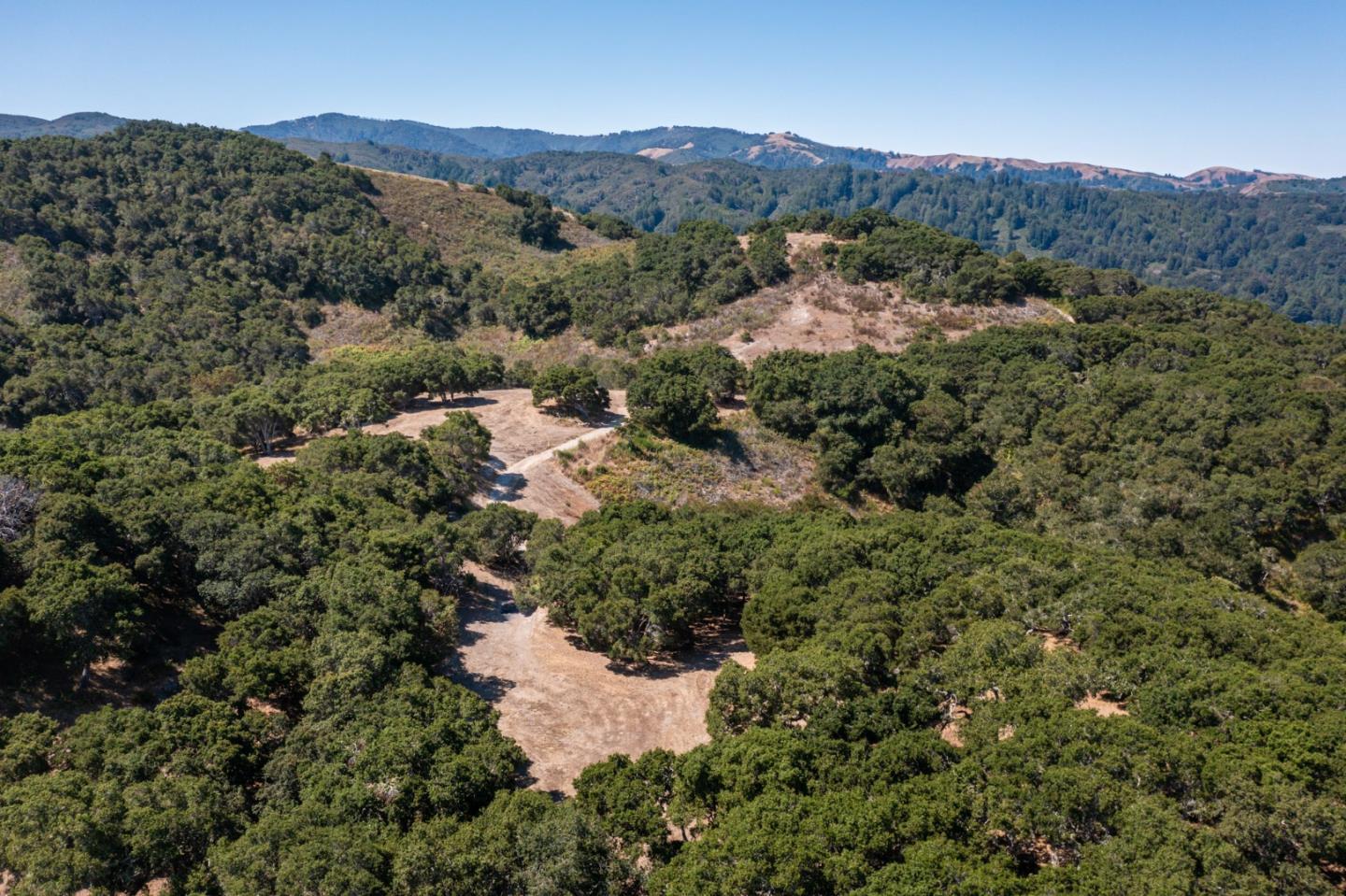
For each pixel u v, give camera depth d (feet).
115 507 166.61
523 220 597.93
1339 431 270.05
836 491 292.81
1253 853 98.84
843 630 156.97
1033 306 427.74
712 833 100.78
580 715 154.40
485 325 481.87
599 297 468.34
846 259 451.94
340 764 114.11
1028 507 274.77
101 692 137.80
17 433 218.18
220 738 116.57
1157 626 159.53
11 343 325.62
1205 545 231.30
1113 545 238.68
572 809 103.40
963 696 134.92
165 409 267.18
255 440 283.38
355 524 194.18
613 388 372.58
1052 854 105.09
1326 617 221.46
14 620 129.18
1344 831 96.68
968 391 340.59
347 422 297.94
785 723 131.64
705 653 181.57
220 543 161.07
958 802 104.37
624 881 99.45
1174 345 360.48
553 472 273.13
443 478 240.94
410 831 103.76
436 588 189.88
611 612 165.99
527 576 207.41
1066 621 173.17
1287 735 117.91
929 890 88.02
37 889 87.20
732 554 199.72
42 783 100.12
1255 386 307.78
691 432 297.33
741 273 448.24
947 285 433.48
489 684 163.43
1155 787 109.60
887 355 368.27
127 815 96.99
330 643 140.87
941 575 186.80
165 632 156.56
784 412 311.27
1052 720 119.55
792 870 90.68
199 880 93.61
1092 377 338.34
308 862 89.25
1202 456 269.64
